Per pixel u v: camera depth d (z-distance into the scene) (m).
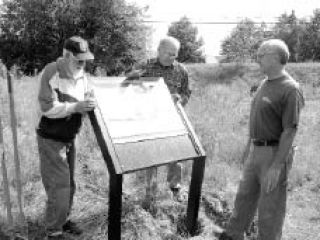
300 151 6.37
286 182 3.25
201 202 4.39
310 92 13.70
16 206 3.71
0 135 3.16
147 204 3.97
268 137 3.21
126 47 26.67
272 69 3.11
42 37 25.31
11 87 3.09
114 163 2.87
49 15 24.91
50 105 2.94
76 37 2.99
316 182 5.38
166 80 4.14
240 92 12.62
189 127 3.51
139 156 3.03
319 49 42.41
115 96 3.26
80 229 3.49
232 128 7.34
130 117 3.18
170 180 4.49
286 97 3.03
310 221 4.39
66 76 3.02
